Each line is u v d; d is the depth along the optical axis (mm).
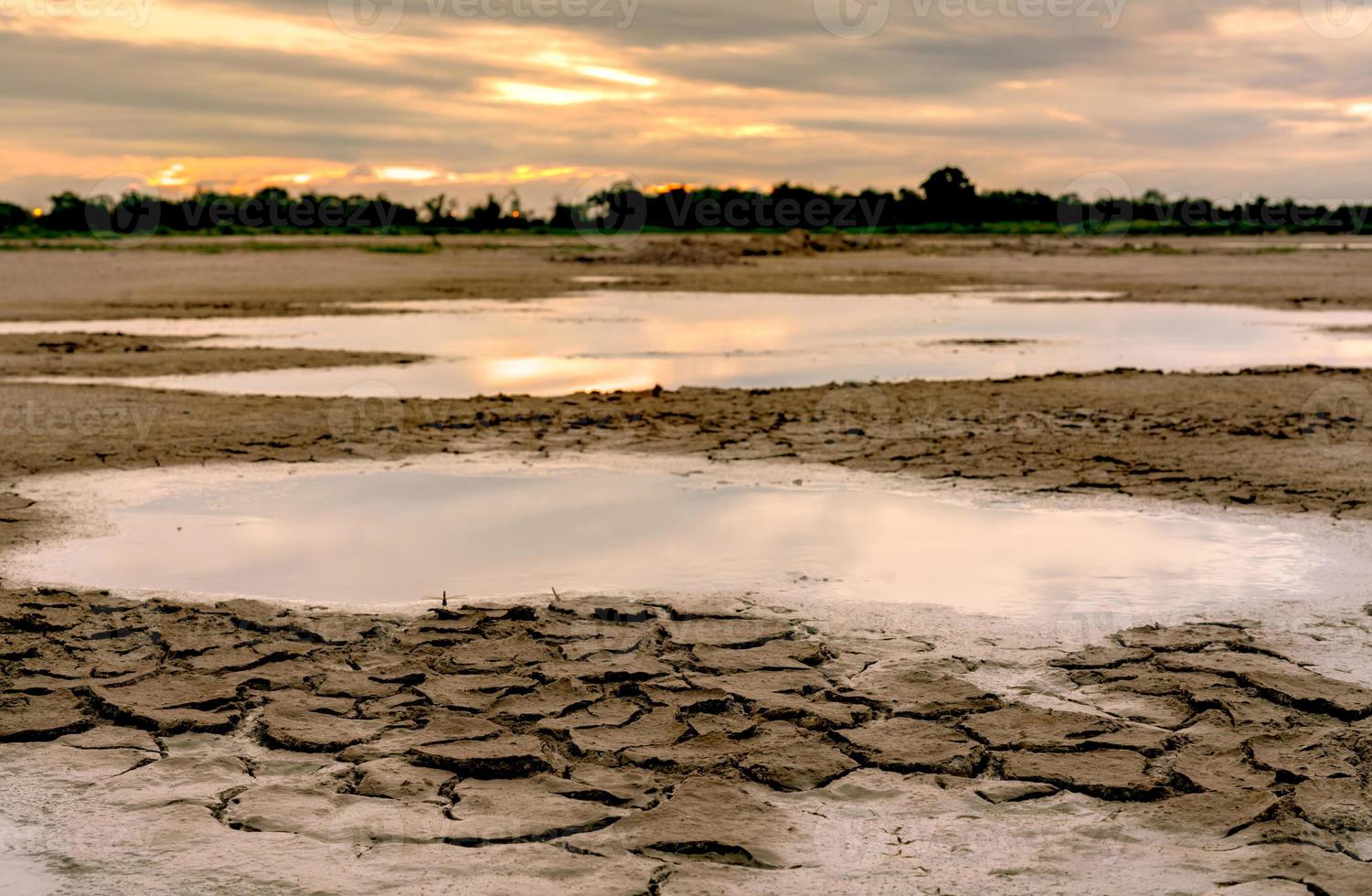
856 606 5715
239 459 9227
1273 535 6902
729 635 5340
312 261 45656
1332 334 19516
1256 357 16266
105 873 3344
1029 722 4395
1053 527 7152
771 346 17875
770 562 6457
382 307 25438
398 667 4980
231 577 6250
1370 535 6863
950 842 3537
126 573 6309
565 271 41031
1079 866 3381
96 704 4637
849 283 34156
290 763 4148
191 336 19156
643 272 39781
